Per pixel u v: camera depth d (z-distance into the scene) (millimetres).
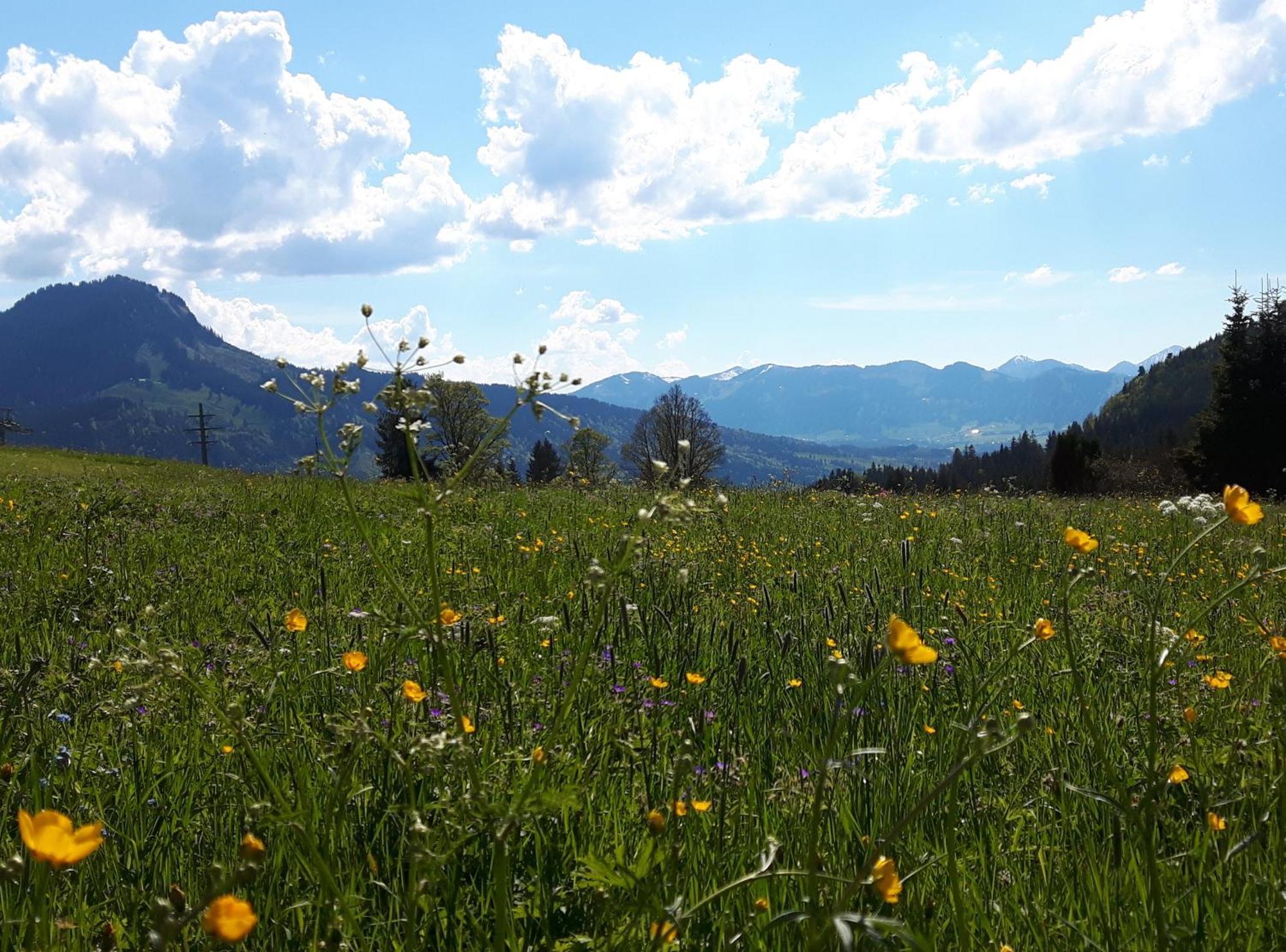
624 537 2174
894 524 11273
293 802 2828
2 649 4566
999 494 17969
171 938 1466
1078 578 2525
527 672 4180
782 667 4605
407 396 2174
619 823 2734
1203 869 2510
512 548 7906
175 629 5059
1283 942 2207
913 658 1766
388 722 3330
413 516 8406
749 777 3168
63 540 8227
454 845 1938
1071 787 2299
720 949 2094
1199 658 4215
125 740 3357
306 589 6184
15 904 2252
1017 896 2514
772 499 14867
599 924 2105
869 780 3174
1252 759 3156
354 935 2047
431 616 4316
